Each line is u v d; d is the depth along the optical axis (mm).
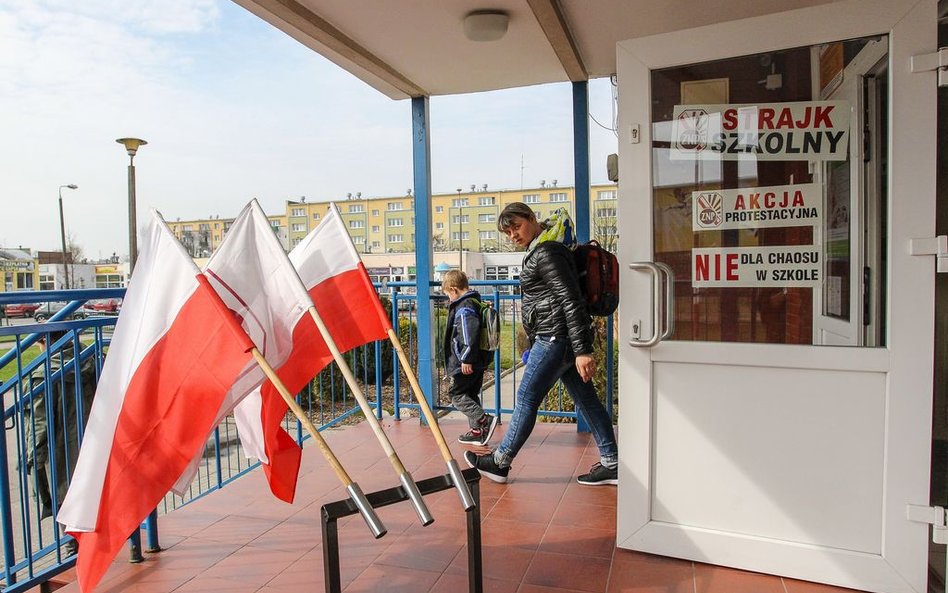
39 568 2965
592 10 3443
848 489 2445
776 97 2514
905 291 2316
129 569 2740
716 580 2545
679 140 2654
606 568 2660
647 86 2658
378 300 2334
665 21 3596
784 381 2512
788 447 2523
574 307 3121
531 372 3404
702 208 2637
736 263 2600
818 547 2490
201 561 2809
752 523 2598
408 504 3404
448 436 4711
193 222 44812
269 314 2246
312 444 4539
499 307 5004
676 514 2725
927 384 2309
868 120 2404
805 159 2492
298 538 3027
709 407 2637
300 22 3398
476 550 1999
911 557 2361
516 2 3318
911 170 2295
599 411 3549
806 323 2512
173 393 1945
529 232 3402
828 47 2428
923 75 2268
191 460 1988
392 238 57125
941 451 2346
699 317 2666
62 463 3145
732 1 3346
